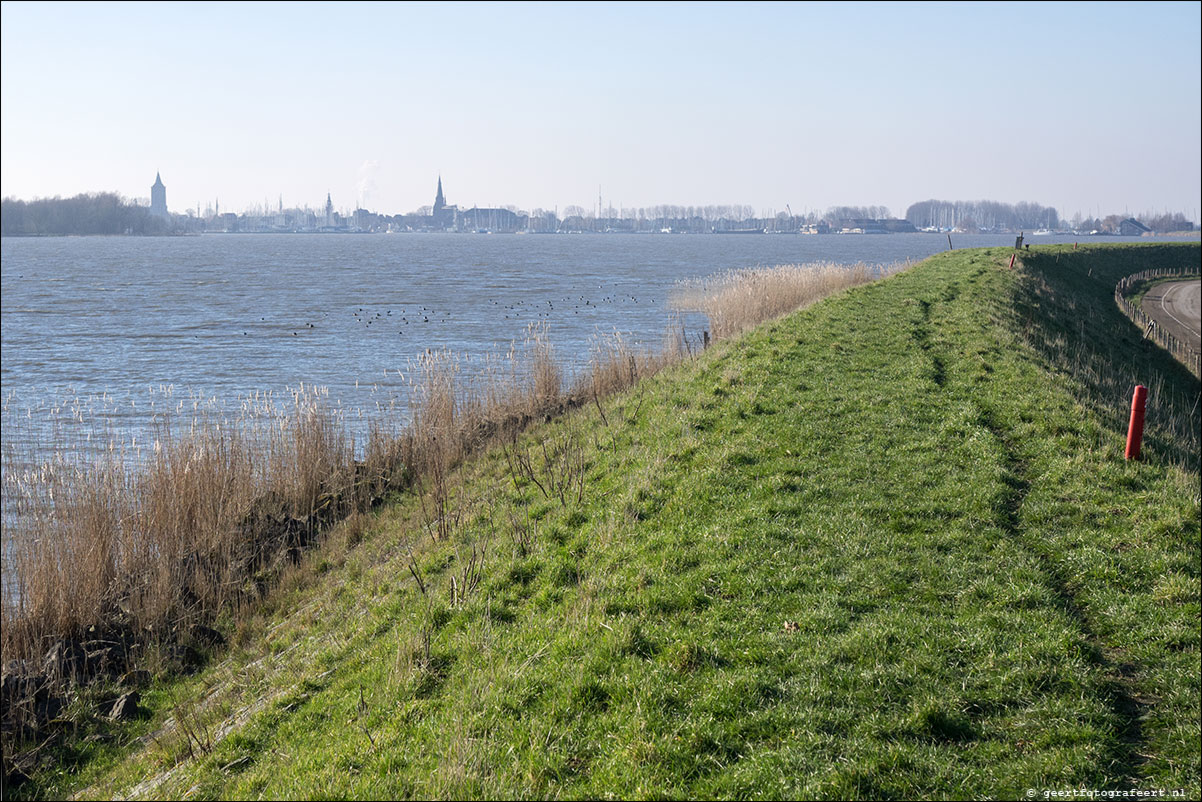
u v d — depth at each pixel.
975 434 14.66
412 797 6.86
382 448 21.66
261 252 175.88
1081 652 8.43
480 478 18.66
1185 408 25.97
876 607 9.38
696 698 7.70
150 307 65.50
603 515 12.68
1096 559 10.47
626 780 6.73
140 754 10.73
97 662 12.91
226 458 18.44
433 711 8.28
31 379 36.84
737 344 23.41
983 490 12.39
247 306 65.75
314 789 7.31
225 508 17.16
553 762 7.07
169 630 13.79
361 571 15.16
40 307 65.62
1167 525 11.13
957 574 10.06
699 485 13.06
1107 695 7.84
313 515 18.28
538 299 68.81
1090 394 18.62
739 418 16.14
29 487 16.19
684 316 54.16
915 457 13.83
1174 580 9.75
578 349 41.44
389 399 31.86
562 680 8.18
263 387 34.69
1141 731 7.46
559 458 16.92
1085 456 13.72
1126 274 68.62
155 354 42.94
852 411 16.25
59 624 13.35
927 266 48.88
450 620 10.38
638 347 36.94
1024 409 16.00
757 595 9.68
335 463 20.33
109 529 15.23
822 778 6.60
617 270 108.25
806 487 12.71
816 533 11.16
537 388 25.59
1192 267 78.94
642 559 10.84
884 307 28.39
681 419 16.48
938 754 6.95
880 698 7.66
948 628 8.83
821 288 40.81
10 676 11.91
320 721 9.14
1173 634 8.75
